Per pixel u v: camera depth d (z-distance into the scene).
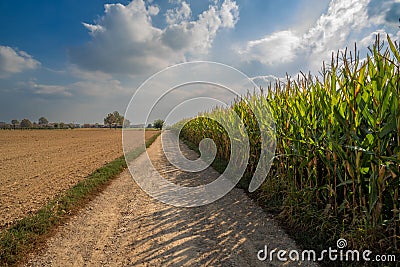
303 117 3.95
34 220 4.06
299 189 4.29
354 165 3.02
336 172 3.27
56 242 3.60
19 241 3.42
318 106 3.80
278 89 5.25
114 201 5.55
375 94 2.76
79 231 3.97
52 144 22.98
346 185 3.20
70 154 14.75
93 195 5.95
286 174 4.71
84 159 12.34
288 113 4.48
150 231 3.93
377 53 2.69
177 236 3.73
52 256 3.21
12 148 19.36
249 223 4.08
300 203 3.79
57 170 9.39
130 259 3.11
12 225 4.11
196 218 4.42
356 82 2.91
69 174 8.48
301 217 3.65
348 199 3.24
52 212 4.49
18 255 3.16
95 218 4.53
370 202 2.71
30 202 5.39
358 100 2.95
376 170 2.71
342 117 2.96
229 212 4.62
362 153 2.93
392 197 2.70
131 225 4.19
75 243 3.56
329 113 3.38
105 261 3.08
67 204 4.98
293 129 4.30
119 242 3.58
